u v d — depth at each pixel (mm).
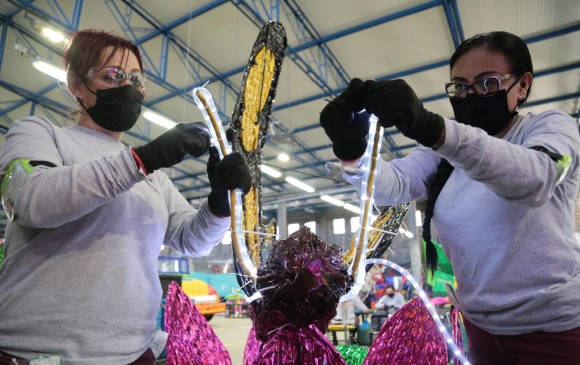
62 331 1033
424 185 1361
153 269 1243
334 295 815
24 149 1082
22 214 972
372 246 1021
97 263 1104
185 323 953
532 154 849
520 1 6691
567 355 998
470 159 806
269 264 845
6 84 8680
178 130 1021
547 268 1031
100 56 1239
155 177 1396
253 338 973
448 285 1290
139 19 7715
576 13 6844
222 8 7410
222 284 9156
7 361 1012
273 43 1154
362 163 963
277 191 17078
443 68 8430
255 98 1117
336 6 7336
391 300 6402
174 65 8898
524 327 1045
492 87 1137
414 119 748
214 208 1269
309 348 809
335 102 900
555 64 8266
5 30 7457
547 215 1060
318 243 851
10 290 1074
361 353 1107
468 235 1146
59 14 7188
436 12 7070
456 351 883
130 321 1125
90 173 964
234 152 941
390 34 7785
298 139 12141
